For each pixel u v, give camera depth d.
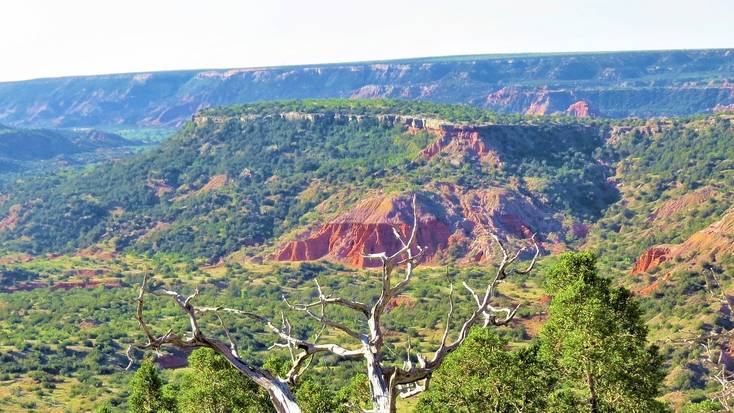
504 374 49.47
